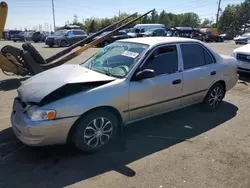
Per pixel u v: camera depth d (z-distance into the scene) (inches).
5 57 278.2
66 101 121.5
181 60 168.6
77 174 117.0
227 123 177.8
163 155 134.4
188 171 120.6
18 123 123.5
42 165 123.4
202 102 194.2
